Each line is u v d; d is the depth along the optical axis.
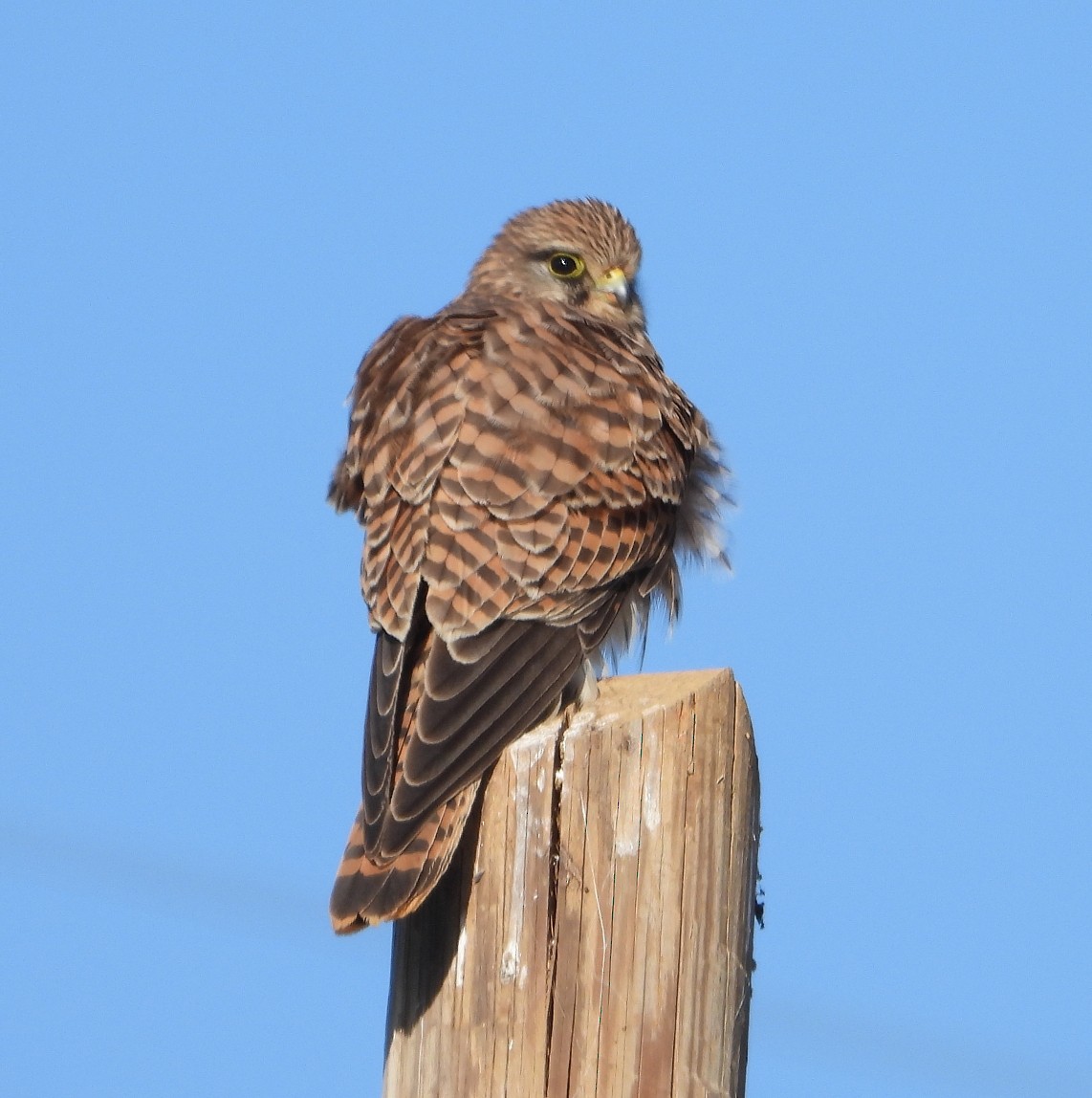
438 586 8.62
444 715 8.08
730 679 7.44
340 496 10.15
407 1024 7.42
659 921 7.14
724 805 7.29
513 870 7.32
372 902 7.33
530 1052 7.13
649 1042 7.07
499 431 9.15
